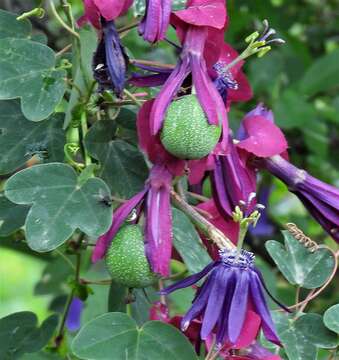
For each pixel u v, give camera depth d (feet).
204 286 2.19
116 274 2.19
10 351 2.49
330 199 2.39
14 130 2.43
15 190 2.22
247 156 2.39
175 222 2.34
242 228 2.18
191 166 2.29
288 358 2.33
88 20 2.25
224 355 2.22
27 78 2.34
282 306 2.22
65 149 2.38
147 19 2.16
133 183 2.43
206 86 2.17
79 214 2.21
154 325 2.23
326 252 2.47
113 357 2.19
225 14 2.21
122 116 2.44
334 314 2.32
